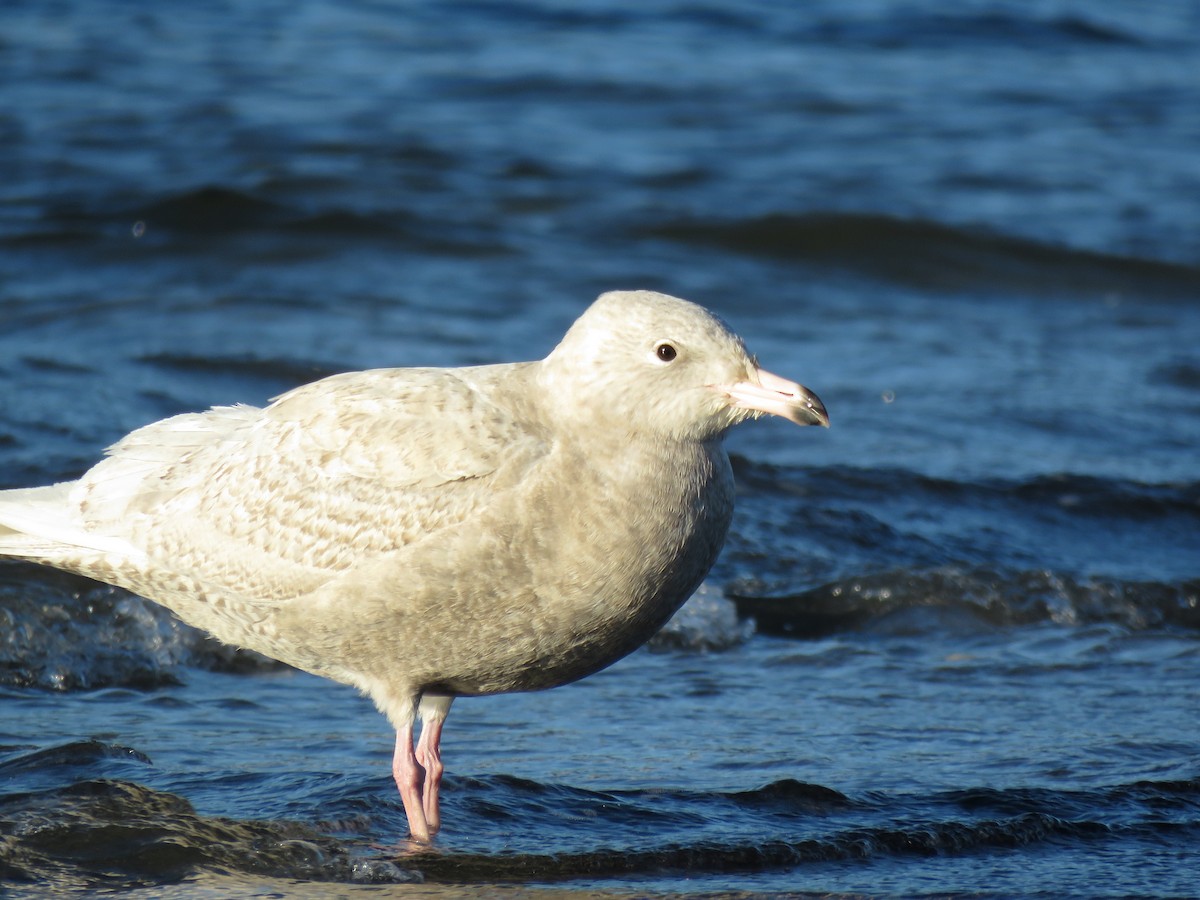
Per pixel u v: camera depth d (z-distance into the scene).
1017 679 11.62
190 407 15.87
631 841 8.64
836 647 12.22
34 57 33.25
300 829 8.62
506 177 27.75
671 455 8.31
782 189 28.09
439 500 8.27
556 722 10.56
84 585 11.63
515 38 38.47
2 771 9.20
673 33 40.31
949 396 18.92
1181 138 33.31
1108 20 44.56
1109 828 9.00
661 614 8.59
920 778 9.66
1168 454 17.42
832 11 43.66
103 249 22.72
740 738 10.30
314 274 22.34
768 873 8.39
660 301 8.34
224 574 8.77
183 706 10.58
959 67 39.00
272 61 34.62
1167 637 12.66
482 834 8.70
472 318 20.52
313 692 11.05
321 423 8.66
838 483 15.43
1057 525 15.16
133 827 8.47
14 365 16.80
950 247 25.78
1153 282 25.30
